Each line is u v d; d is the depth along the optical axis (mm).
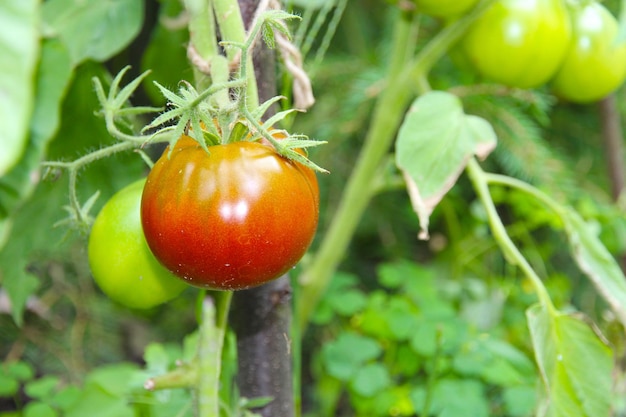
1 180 430
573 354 599
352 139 950
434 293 877
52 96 447
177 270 473
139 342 991
